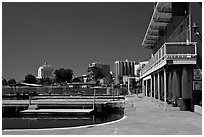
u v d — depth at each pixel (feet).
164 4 73.72
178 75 70.85
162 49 63.36
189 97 62.54
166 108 65.26
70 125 64.90
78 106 98.32
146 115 54.39
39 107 99.76
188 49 58.70
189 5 62.18
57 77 391.45
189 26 61.36
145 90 148.05
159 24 91.45
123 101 102.42
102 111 95.76
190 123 43.70
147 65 104.53
